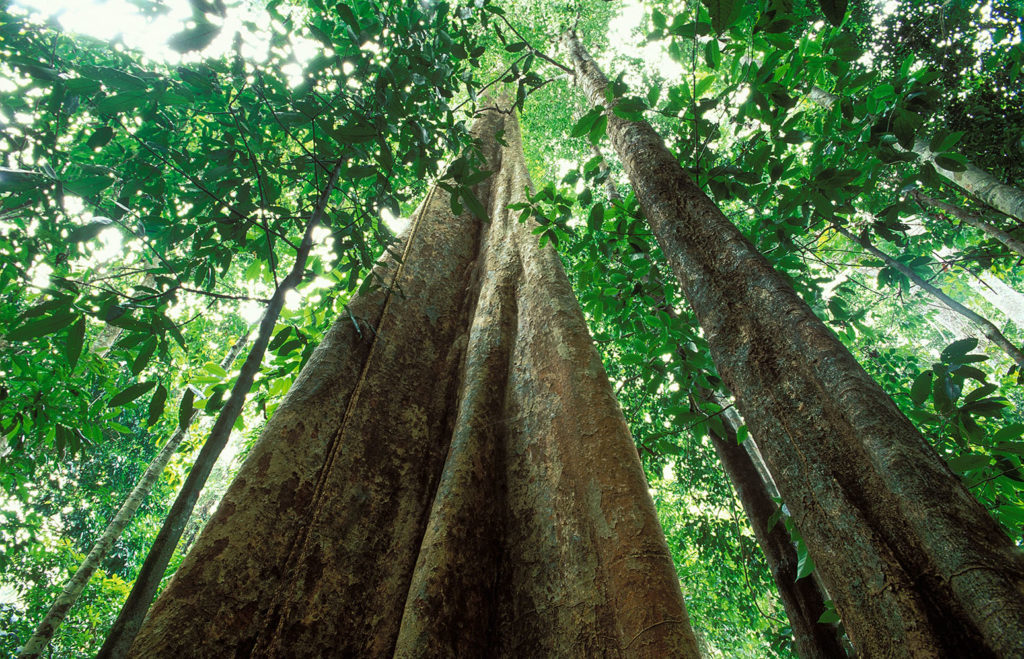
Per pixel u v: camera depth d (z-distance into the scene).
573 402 2.09
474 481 1.93
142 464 9.71
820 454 1.19
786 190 2.62
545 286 2.88
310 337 2.84
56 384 3.56
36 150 1.89
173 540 1.10
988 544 0.89
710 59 2.38
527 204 3.20
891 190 3.89
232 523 1.65
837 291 4.47
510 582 1.68
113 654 0.92
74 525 9.19
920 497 0.98
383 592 1.72
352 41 1.83
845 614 1.01
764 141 2.73
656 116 6.72
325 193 1.95
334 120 1.96
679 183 2.16
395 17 2.05
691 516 6.23
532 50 2.62
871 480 1.07
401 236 3.68
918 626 0.87
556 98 10.11
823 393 1.26
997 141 3.76
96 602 7.31
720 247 1.78
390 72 1.89
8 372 3.43
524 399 2.31
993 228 3.51
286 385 3.55
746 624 7.08
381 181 2.07
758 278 1.60
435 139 2.21
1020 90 3.65
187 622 1.37
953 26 3.96
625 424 1.99
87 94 1.74
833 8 1.66
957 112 3.90
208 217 2.10
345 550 1.77
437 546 1.66
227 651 1.38
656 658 1.22
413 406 2.46
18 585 7.01
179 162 2.03
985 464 2.11
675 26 2.33
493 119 6.43
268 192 2.12
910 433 1.10
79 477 9.17
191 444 7.64
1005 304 7.50
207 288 2.12
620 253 3.63
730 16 1.91
